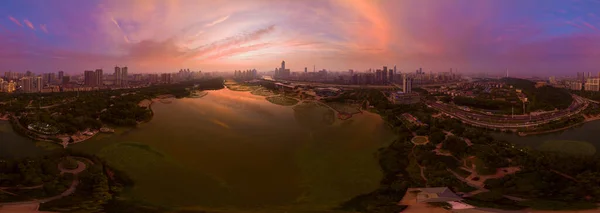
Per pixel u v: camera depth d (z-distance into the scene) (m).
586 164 82.56
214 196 74.50
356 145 119.38
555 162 85.00
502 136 130.12
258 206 68.81
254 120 165.50
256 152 110.81
